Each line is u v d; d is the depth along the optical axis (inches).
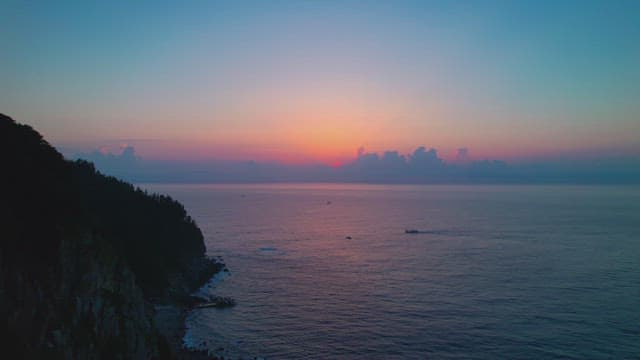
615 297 3764.8
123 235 3863.2
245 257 5743.1
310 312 3474.4
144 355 2247.8
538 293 3907.5
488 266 5044.3
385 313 3420.3
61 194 2399.1
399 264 5246.1
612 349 2733.8
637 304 3570.4
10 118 2642.7
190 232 5364.2
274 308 3587.6
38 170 2389.3
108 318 2098.9
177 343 2847.0
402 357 2655.0
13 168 2210.9
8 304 1630.2
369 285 4259.4
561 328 3070.9
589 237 7170.3
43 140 2763.3
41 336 1681.8
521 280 4367.6
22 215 2012.8
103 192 4325.8
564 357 2642.7
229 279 4586.6
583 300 3688.5
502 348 2760.8
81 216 2459.4
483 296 3833.7
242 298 3890.3
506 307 3526.1
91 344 1919.3
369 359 2635.3
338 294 3966.5
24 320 1649.9
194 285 4311.0
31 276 1817.2
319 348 2795.3
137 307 2449.6
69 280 2007.9
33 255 1902.1
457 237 7411.4
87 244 2247.8
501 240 6983.3
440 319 3275.1
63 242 2078.0
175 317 3336.6
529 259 5428.2
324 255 5876.0
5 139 2363.4
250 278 4623.5
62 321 1840.6
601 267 4918.8
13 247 1834.4
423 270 4886.8
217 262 5255.9
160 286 3833.7
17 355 1523.1
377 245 6683.1
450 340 2893.7
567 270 4783.5
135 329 2273.6
